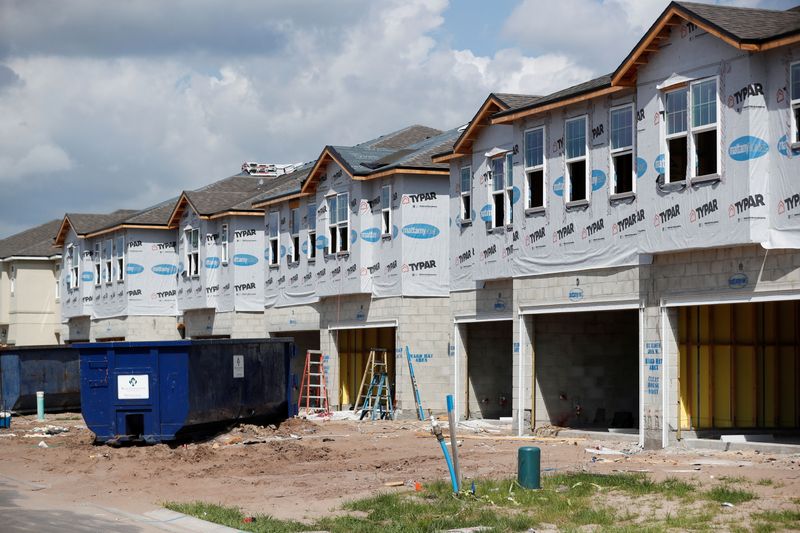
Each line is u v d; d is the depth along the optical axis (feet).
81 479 63.98
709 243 69.10
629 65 75.05
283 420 90.22
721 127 68.49
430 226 113.70
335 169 124.36
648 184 74.84
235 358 83.71
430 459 69.10
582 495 51.16
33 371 120.26
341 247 123.24
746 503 47.16
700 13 69.62
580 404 92.79
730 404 77.51
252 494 56.65
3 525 47.06
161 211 177.37
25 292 211.41
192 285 161.38
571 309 83.87
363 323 119.75
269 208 144.36
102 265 184.85
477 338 106.11
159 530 46.65
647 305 76.02
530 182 89.81
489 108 95.91
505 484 54.29
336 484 59.00
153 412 77.46
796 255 64.64
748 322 79.20
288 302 138.31
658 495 50.29
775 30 66.54
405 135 142.10
